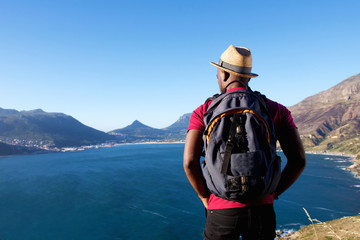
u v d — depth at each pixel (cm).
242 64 182
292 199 7769
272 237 172
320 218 5903
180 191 8531
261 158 144
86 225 5531
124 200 7512
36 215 6325
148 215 6066
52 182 10706
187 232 4959
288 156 188
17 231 5291
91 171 13800
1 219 6069
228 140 149
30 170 15038
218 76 207
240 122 152
